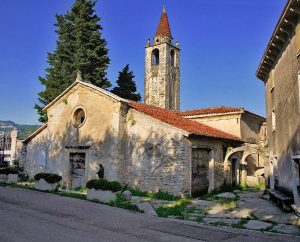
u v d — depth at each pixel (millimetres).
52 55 32750
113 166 17375
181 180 16000
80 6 32469
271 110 16984
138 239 8109
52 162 20531
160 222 10305
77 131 19531
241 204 14789
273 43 13844
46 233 8109
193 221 10750
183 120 21797
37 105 31844
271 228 9961
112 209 12047
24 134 32906
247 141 24875
